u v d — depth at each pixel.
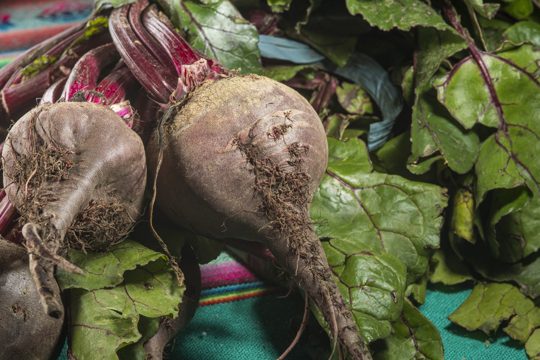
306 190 1.52
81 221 1.39
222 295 1.94
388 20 1.90
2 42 3.21
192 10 1.90
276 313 1.86
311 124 1.56
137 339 1.38
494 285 1.90
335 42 2.06
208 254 1.84
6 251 1.36
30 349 1.37
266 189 1.49
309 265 1.48
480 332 1.80
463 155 1.90
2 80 2.02
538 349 1.71
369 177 1.81
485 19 2.07
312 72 2.07
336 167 1.83
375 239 1.76
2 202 1.50
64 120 1.38
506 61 1.92
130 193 1.48
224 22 1.90
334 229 1.76
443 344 1.75
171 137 1.53
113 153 1.42
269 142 1.50
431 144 1.89
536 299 1.84
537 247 1.85
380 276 1.62
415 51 1.99
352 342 1.44
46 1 3.66
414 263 1.75
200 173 1.50
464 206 1.94
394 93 2.06
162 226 1.69
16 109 1.95
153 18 1.76
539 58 1.92
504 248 1.90
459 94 1.90
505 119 1.89
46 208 1.29
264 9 2.10
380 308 1.58
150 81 1.66
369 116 2.07
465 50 1.99
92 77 1.75
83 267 1.43
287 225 1.48
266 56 2.04
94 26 1.93
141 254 1.47
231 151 1.49
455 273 1.96
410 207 1.78
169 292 1.48
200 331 1.79
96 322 1.39
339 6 2.06
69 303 1.44
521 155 1.85
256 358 1.69
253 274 2.03
